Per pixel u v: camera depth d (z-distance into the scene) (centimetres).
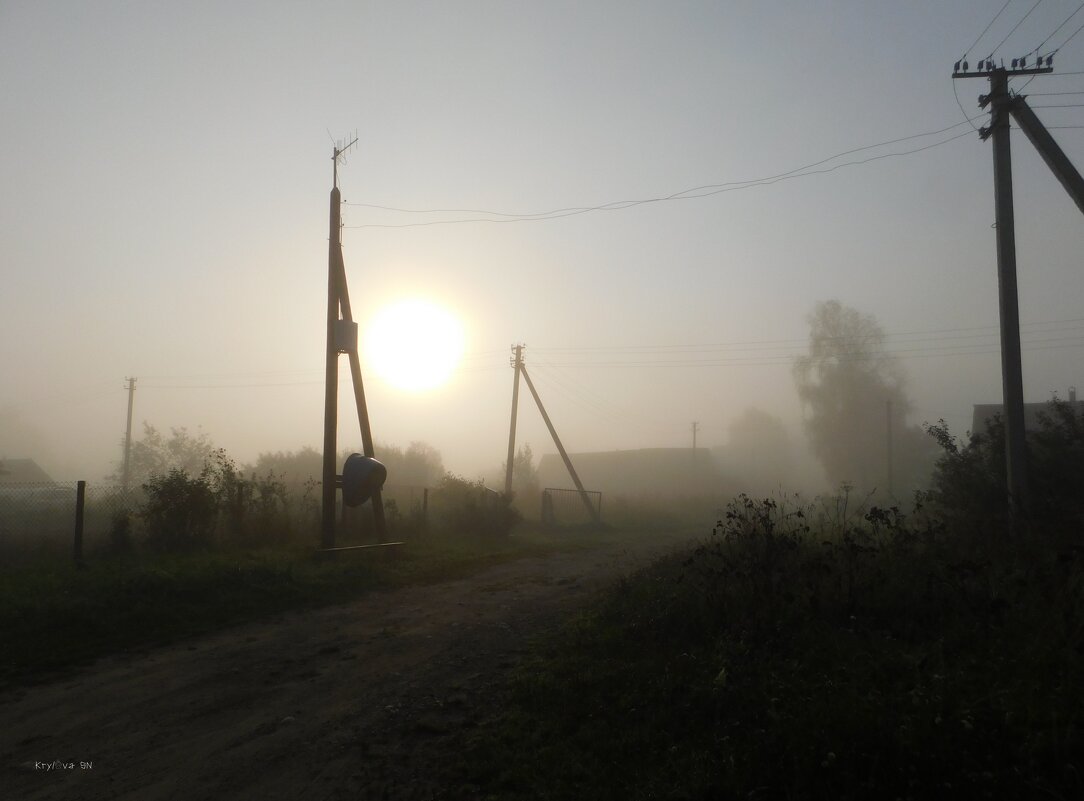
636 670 673
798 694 537
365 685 718
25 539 1437
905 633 666
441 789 486
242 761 537
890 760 420
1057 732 426
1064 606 638
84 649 831
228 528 1652
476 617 1044
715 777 444
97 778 507
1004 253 1323
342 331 1681
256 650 856
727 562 855
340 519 1972
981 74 1360
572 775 487
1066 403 1446
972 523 1184
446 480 2530
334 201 1750
